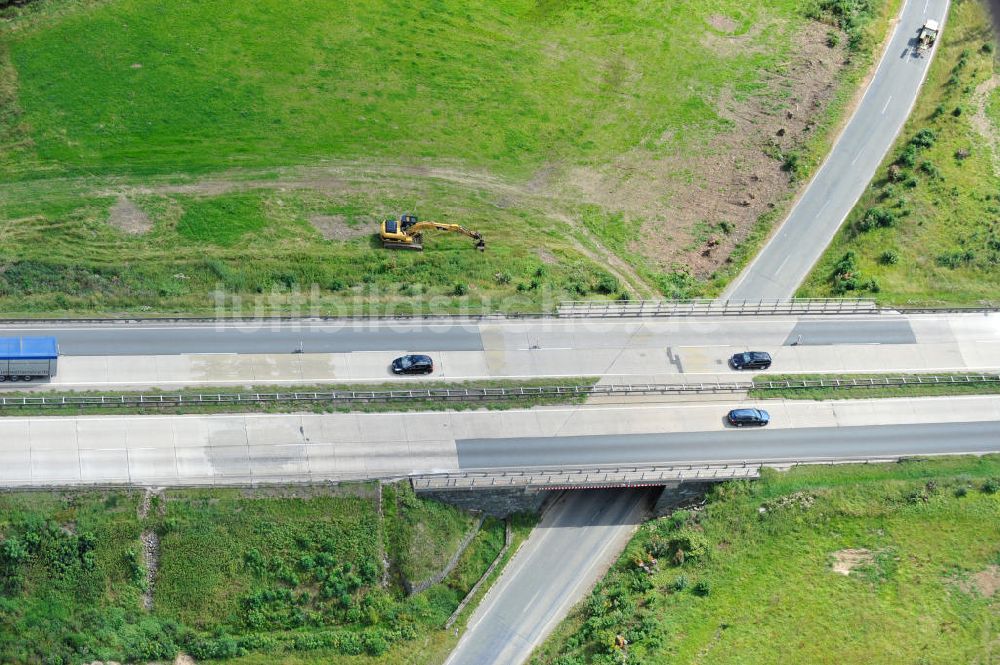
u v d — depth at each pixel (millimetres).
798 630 92375
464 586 93688
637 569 95625
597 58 150875
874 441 106375
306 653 87562
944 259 126062
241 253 117125
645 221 129625
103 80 138500
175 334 102938
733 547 97562
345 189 128875
